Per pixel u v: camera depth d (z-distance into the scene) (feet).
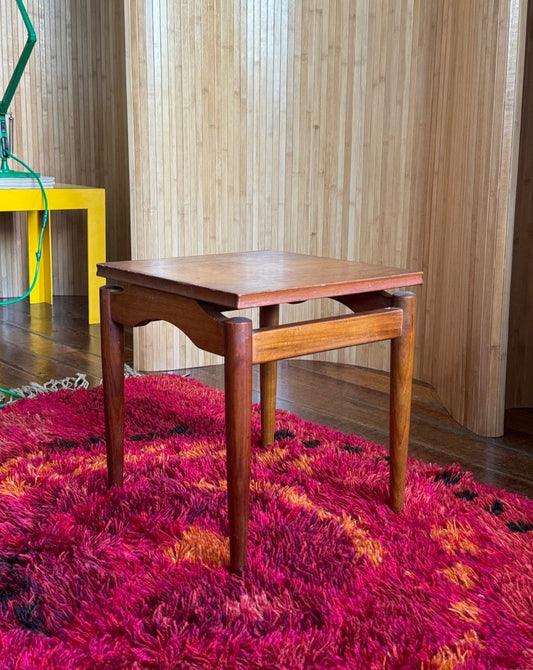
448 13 7.65
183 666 3.35
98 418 6.76
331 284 4.41
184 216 8.79
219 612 3.75
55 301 12.80
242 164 8.98
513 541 4.54
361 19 8.52
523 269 7.66
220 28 8.61
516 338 7.76
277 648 3.48
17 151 12.59
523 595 3.93
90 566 4.17
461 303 7.29
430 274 8.32
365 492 5.23
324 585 4.02
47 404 7.13
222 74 8.71
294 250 9.33
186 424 6.62
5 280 13.19
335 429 6.87
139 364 8.94
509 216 6.49
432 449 6.44
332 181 9.03
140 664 3.38
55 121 12.73
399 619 3.69
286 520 4.75
